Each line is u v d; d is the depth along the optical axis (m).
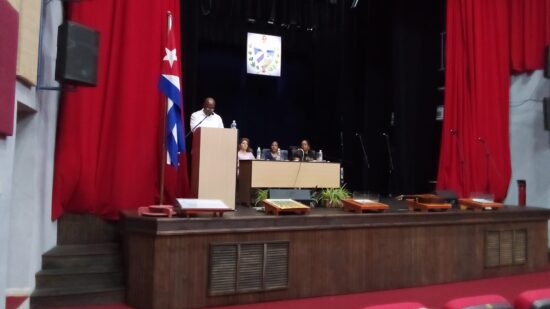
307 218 4.83
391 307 2.42
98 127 5.64
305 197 5.82
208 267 4.37
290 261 4.75
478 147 8.47
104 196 5.61
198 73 10.23
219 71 10.41
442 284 5.59
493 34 8.66
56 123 5.39
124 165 5.64
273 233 4.68
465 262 5.80
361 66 11.30
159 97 6.06
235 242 4.49
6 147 3.61
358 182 11.11
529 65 8.35
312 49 11.07
